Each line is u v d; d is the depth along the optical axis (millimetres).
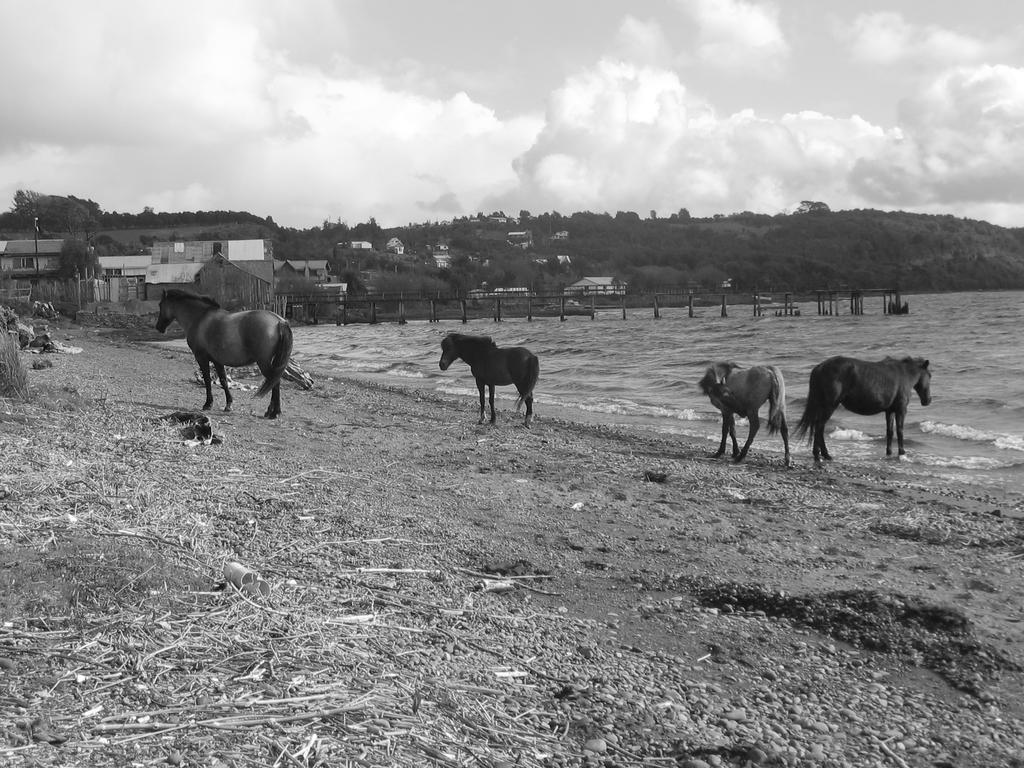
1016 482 13469
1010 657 6215
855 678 5945
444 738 4562
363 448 13305
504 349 17844
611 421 20453
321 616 5953
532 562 7953
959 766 4891
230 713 4465
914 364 15547
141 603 5629
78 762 3836
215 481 9500
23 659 4707
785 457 14500
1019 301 127375
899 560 8625
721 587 7430
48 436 10633
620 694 5363
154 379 22203
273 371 15719
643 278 194875
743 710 5348
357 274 145125
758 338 56625
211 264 83250
